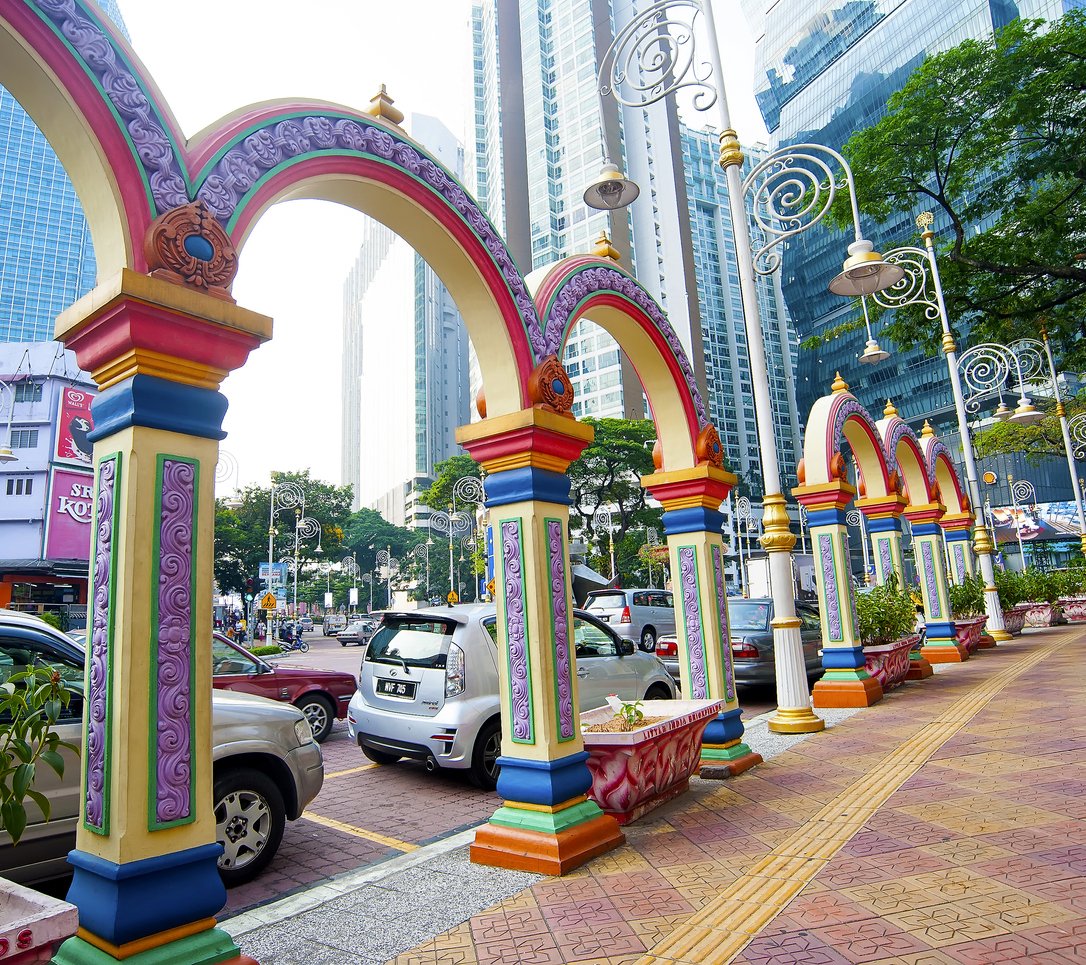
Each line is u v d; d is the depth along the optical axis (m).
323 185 3.79
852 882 3.58
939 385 68.31
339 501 52.34
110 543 2.82
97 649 2.81
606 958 3.00
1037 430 30.92
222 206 3.12
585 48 71.75
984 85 14.77
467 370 106.62
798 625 7.68
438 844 4.73
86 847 2.74
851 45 65.69
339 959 3.12
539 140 74.44
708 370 93.06
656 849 4.34
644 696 8.18
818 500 9.16
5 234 51.91
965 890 3.39
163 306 2.81
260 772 4.52
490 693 6.46
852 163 16.53
